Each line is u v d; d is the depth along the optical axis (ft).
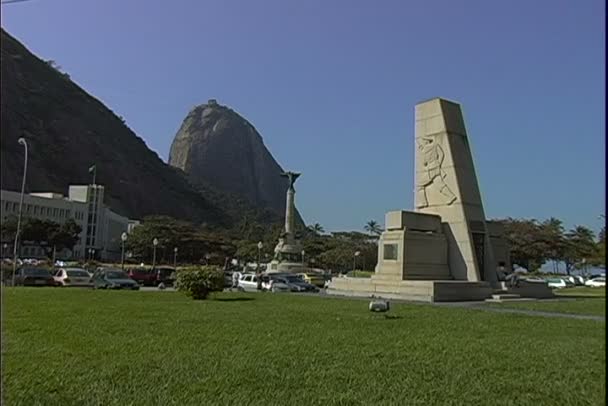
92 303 61.11
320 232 420.36
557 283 154.61
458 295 83.76
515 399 21.88
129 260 297.53
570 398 21.98
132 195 398.01
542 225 230.07
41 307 54.34
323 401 21.25
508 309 65.57
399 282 87.76
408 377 25.25
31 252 198.18
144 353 29.99
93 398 21.15
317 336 37.55
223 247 326.44
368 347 33.17
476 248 94.27
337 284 101.50
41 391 21.93
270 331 39.73
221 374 25.29
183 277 75.20
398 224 92.58
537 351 32.68
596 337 39.29
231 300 72.84
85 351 30.17
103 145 397.39
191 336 36.47
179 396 21.59
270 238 349.41
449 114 99.86
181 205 454.81
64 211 254.68
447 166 97.86
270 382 23.99
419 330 42.04
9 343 32.04
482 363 28.66
